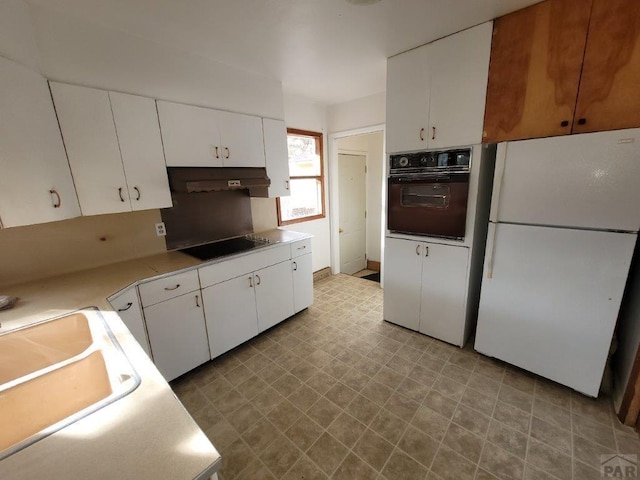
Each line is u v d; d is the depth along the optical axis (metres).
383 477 1.38
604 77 1.51
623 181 1.47
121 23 1.69
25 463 0.62
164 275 1.88
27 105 1.38
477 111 1.93
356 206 4.61
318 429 1.66
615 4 1.43
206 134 2.23
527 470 1.38
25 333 1.24
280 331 2.75
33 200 1.39
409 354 2.32
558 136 1.62
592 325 1.67
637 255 1.75
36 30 1.47
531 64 1.70
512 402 1.79
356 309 3.18
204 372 2.19
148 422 0.72
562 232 1.68
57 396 1.03
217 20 1.69
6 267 1.72
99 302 1.47
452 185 2.11
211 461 0.62
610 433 1.55
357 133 3.57
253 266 2.42
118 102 1.78
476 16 1.74
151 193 1.98
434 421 1.68
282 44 2.02
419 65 2.12
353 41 2.01
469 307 2.34
